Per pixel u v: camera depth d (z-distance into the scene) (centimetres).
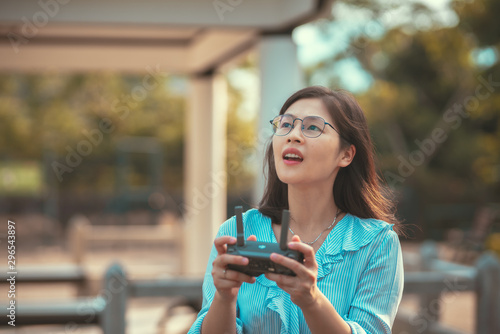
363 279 180
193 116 848
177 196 1956
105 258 1200
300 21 528
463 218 1589
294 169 182
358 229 187
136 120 2019
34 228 1747
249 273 157
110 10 534
